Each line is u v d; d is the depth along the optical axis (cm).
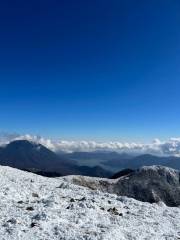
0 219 2020
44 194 3247
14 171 5712
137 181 7844
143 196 7338
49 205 2491
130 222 2358
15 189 3141
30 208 2339
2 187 3136
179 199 7294
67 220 2127
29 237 1745
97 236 1842
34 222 1973
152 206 3250
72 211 2375
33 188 3503
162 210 3131
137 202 3334
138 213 2783
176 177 8206
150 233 2164
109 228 2044
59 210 2345
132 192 7469
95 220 2231
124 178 8112
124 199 3362
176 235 2242
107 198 3253
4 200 2672
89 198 3011
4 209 2303
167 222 2634
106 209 2672
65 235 1820
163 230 2338
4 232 1784
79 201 2827
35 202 2670
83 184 7538
